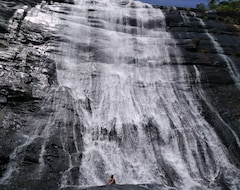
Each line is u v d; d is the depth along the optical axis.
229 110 18.86
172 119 17.14
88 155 13.91
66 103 15.94
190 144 15.78
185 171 14.38
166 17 25.44
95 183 12.70
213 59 22.19
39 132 14.08
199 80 20.42
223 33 25.64
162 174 13.92
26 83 16.12
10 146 12.97
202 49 22.95
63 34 20.41
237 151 16.31
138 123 16.27
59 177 12.41
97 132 15.30
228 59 22.59
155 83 19.48
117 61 20.41
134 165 14.19
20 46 18.33
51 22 20.94
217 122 17.73
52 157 13.13
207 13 28.25
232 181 14.34
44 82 16.77
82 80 18.20
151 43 22.34
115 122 16.06
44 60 18.17
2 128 13.70
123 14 24.31
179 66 21.06
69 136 14.39
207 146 15.88
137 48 21.61
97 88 18.00
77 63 19.19
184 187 13.37
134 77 19.55
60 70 18.25
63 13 22.27
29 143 13.37
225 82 20.75
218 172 14.71
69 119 15.17
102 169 13.48
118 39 21.98
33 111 15.02
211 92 19.92
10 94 15.16
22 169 12.35
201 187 13.52
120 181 13.24
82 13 22.97
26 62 17.33
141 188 11.39
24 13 20.62
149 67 20.55
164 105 18.11
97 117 16.22
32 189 11.54
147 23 24.55
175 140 15.84
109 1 26.20
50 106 15.50
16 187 11.50
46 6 22.41
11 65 16.62
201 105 18.75
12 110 14.75
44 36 19.69
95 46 20.69
